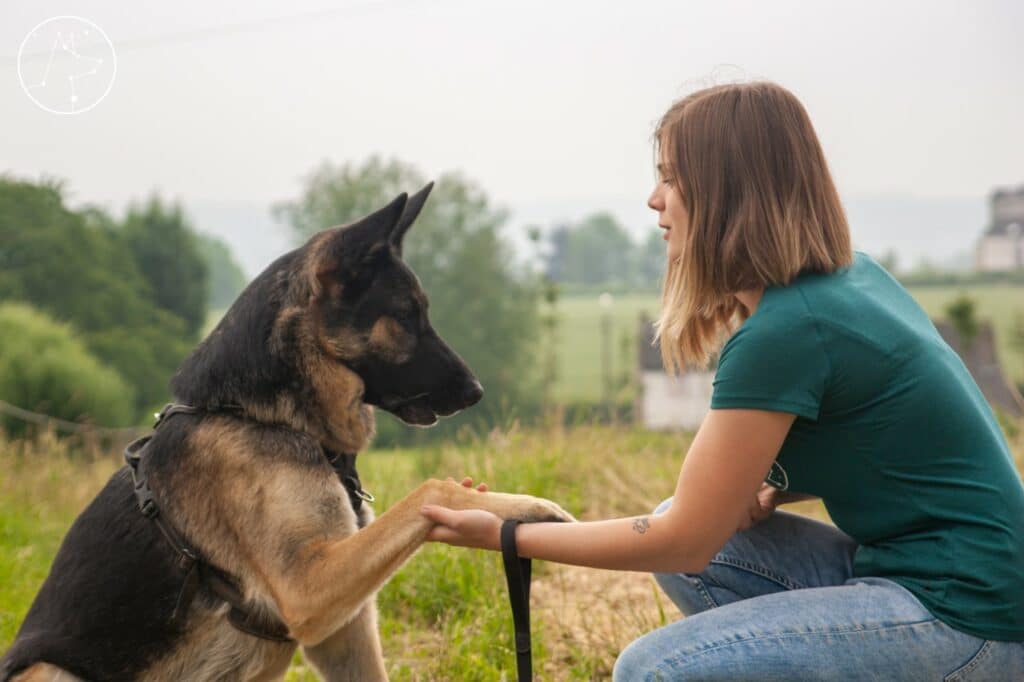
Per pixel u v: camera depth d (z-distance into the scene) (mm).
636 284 108250
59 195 36594
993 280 86000
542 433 7551
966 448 2287
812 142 2467
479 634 3992
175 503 3004
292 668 4172
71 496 8250
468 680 3723
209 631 3025
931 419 2279
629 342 40406
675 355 2797
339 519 3000
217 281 76438
